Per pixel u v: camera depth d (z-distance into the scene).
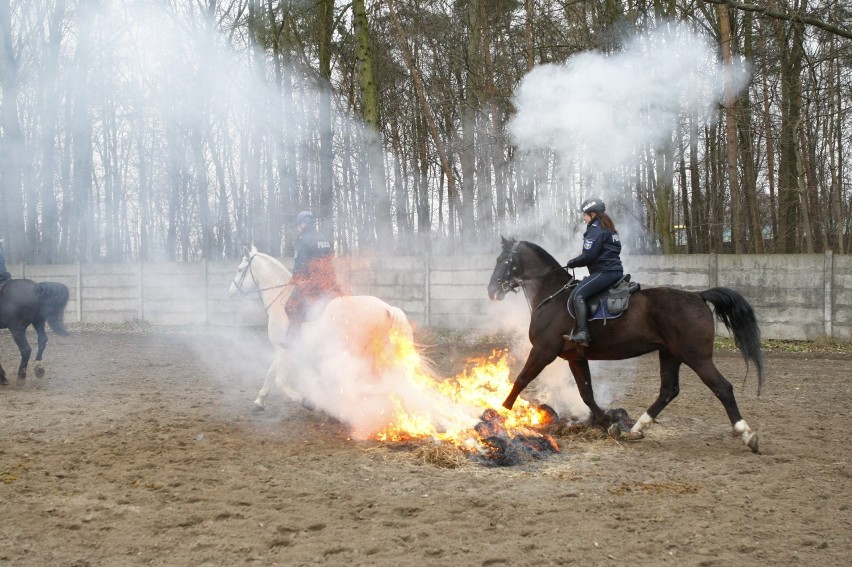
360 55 19.80
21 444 7.63
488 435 7.36
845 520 5.31
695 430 8.41
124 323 23.59
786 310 17.09
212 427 8.48
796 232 26.75
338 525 5.20
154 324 23.27
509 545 4.82
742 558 4.63
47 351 17.09
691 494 5.94
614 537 4.97
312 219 9.20
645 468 6.75
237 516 5.38
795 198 24.62
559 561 4.57
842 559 4.62
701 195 30.00
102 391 11.27
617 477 6.45
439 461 6.86
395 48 25.56
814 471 6.62
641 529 5.12
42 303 11.89
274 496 5.85
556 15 21.75
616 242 7.80
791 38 19.97
